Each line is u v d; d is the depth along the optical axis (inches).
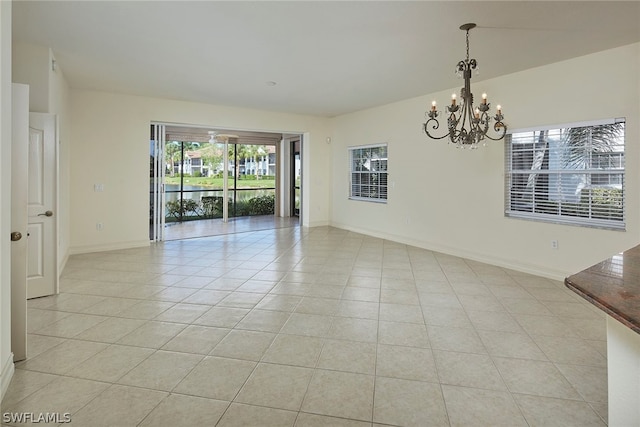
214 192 414.0
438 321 123.2
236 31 136.2
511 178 192.9
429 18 124.3
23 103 98.0
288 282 167.9
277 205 430.0
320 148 335.3
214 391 82.7
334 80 202.5
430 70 182.9
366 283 166.7
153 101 247.4
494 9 117.6
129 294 149.6
